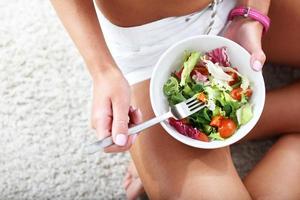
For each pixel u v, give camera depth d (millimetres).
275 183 925
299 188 917
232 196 815
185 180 818
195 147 817
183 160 825
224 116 773
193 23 811
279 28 937
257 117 772
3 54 1128
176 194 818
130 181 1020
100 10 791
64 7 760
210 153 830
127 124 712
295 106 986
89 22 765
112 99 735
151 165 831
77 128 1087
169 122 766
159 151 828
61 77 1118
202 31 836
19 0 1150
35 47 1133
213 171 823
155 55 836
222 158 833
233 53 792
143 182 857
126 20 774
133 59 841
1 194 1046
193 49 791
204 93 771
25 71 1119
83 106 1101
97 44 765
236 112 774
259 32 847
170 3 743
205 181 816
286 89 1007
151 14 762
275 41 968
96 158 1067
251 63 778
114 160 1067
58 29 1144
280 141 991
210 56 794
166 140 829
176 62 795
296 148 962
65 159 1067
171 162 826
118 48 842
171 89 785
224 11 845
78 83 1115
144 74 852
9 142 1076
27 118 1093
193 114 770
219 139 768
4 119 1090
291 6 892
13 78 1115
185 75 781
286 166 938
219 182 817
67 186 1052
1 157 1066
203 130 776
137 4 740
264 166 953
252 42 831
